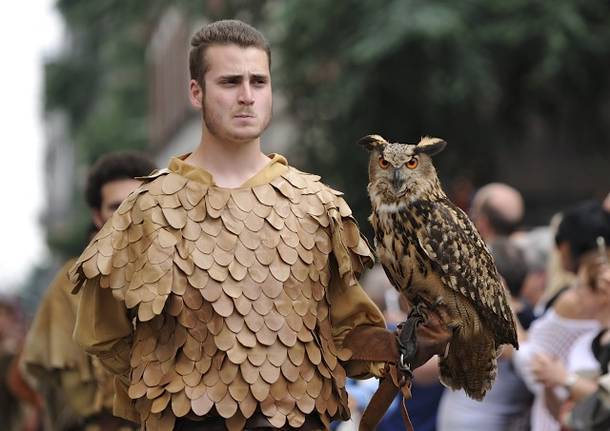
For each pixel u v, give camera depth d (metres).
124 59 84.19
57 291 13.76
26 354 13.72
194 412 8.95
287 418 9.05
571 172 43.88
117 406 9.74
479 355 10.84
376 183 10.77
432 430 15.30
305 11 36.72
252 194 9.33
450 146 37.22
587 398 12.78
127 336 9.47
